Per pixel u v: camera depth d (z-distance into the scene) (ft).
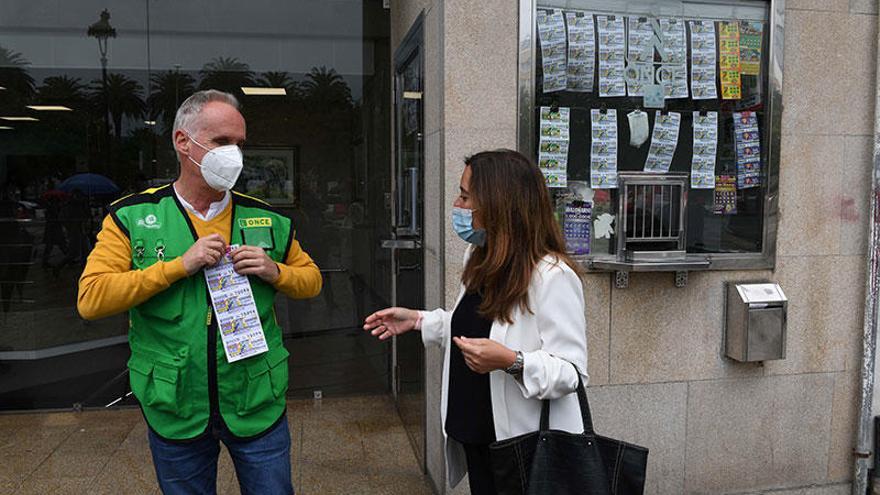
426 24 10.45
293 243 7.22
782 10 10.29
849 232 10.82
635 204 10.09
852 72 10.63
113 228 6.23
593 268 9.87
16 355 14.65
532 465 5.63
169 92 14.49
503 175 5.95
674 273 10.23
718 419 10.58
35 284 14.64
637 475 5.62
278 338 6.86
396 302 13.88
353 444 12.82
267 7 14.55
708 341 10.44
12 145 14.28
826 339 10.86
